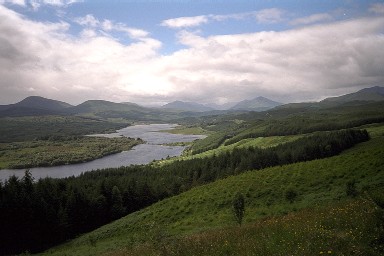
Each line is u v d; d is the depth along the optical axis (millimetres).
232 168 118312
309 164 48094
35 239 62531
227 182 52938
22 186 69875
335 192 33406
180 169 130625
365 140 129250
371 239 11820
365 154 42781
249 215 35062
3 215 58875
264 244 13766
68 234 67875
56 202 70875
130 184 91000
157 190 97938
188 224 39969
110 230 51656
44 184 75688
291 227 16422
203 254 14508
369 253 10797
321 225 15391
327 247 11516
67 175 172500
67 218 66812
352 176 36594
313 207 28953
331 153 114125
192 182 115875
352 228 13586
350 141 123062
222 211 41281
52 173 180625
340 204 22688
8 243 59312
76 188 79188
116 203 81062
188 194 54188
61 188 82625
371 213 14422
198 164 132375
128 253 21453
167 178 114688
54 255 45750
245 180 50000
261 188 43562
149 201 92062
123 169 134250
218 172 117750
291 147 134125
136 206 88812
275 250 12539
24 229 61281
